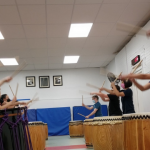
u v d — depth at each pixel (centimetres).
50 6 370
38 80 852
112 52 661
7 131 167
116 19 434
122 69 617
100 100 861
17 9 374
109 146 279
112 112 329
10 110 173
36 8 375
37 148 352
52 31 477
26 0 348
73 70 870
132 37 525
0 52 602
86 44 576
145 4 381
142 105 500
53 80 857
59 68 857
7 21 417
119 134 279
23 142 187
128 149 192
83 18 422
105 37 530
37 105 834
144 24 462
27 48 582
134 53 514
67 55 672
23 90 838
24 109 210
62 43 559
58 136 762
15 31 466
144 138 180
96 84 864
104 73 321
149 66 428
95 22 443
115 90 279
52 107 836
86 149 436
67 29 471
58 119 799
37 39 520
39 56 665
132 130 189
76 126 681
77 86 860
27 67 805
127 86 289
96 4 372
